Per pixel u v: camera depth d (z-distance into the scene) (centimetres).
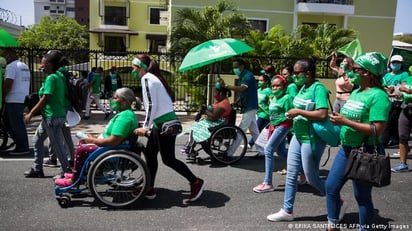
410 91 622
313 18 2353
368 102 318
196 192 477
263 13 2269
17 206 454
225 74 1245
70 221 416
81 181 461
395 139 833
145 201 482
